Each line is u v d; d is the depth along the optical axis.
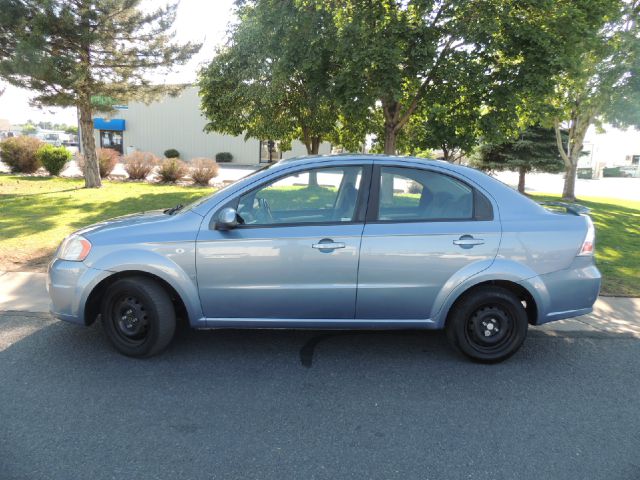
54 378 3.57
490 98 9.95
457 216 3.90
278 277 3.77
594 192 27.44
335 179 3.95
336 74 9.91
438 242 3.79
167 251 3.76
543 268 3.86
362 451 2.81
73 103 15.51
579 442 2.97
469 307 3.92
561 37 9.52
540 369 4.00
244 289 3.79
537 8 8.98
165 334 3.88
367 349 4.29
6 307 5.00
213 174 19.03
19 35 14.19
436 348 4.36
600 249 9.17
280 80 11.38
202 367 3.84
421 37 9.09
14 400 3.25
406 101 11.38
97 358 3.92
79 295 3.80
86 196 14.09
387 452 2.81
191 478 2.53
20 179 18.42
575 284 3.92
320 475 2.59
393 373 3.84
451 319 3.99
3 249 7.27
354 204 3.88
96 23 15.09
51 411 3.12
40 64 13.25
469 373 3.88
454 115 11.05
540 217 3.94
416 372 3.87
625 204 19.20
